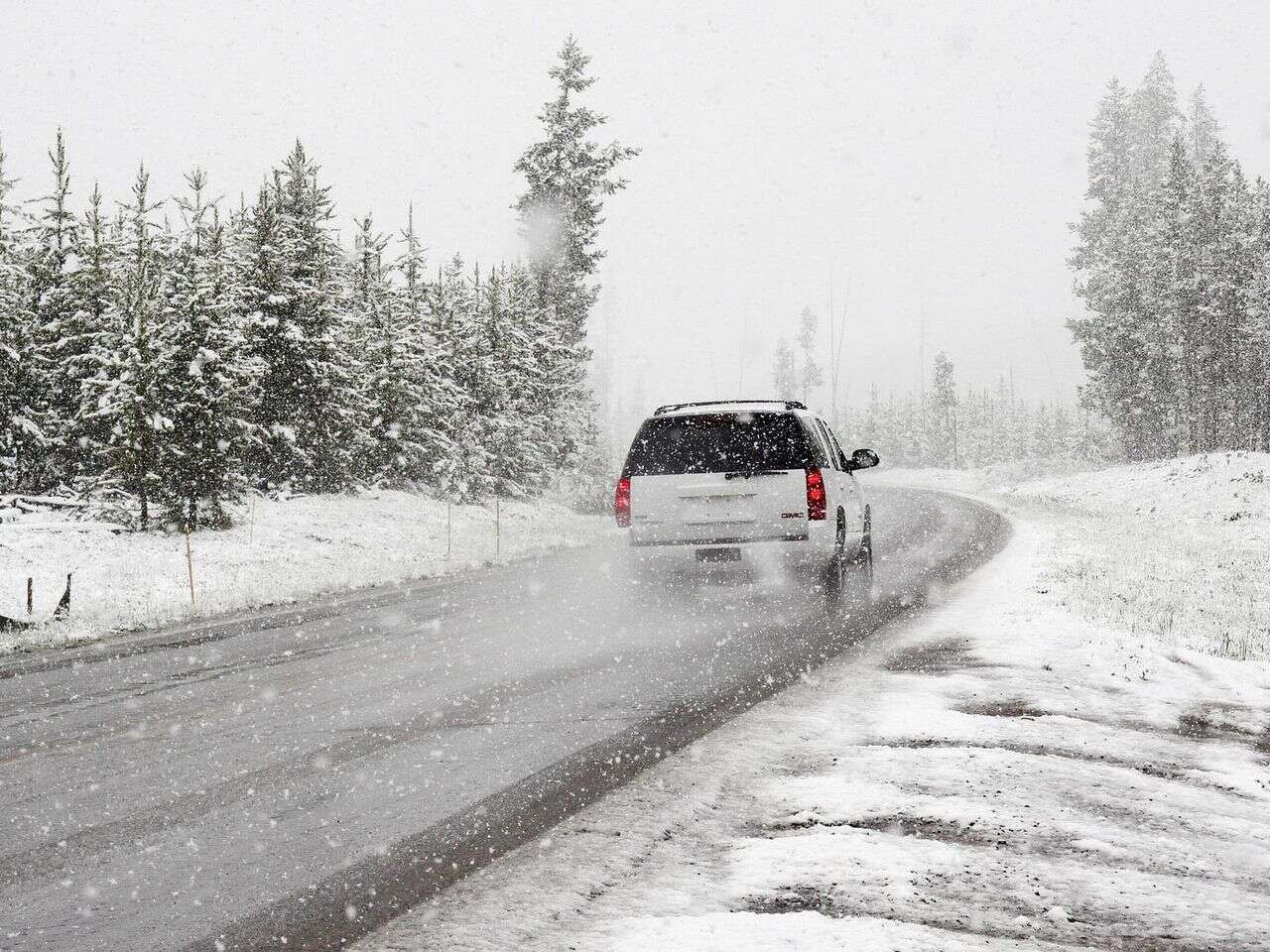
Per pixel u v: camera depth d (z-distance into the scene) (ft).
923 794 15.74
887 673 25.98
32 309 80.53
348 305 102.78
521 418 127.03
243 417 84.99
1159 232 174.40
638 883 12.47
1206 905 11.65
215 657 32.04
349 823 15.20
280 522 79.97
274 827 15.12
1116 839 13.92
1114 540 66.18
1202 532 86.38
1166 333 176.55
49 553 60.85
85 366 77.10
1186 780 17.28
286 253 93.86
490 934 11.08
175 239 83.51
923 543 67.05
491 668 27.89
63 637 38.78
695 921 11.14
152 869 13.56
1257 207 168.55
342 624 38.55
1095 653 28.14
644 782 16.84
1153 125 233.35
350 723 21.93
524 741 19.92
